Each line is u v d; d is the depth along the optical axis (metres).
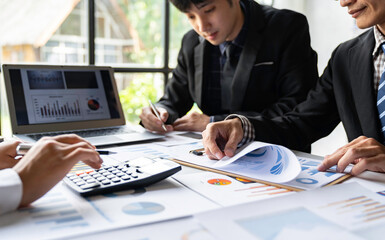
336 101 1.19
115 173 0.68
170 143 1.09
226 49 1.50
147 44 4.72
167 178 0.70
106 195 0.60
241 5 1.49
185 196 0.60
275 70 1.45
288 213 0.49
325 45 2.48
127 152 0.96
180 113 1.65
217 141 0.92
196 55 1.57
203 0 1.20
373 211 0.51
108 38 4.63
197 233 0.45
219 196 0.60
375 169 0.75
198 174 0.74
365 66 1.08
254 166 0.77
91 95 1.34
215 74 1.57
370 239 0.43
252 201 0.55
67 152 0.59
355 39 1.19
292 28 1.46
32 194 0.54
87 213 0.51
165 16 2.24
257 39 1.45
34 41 4.31
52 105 1.24
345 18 2.33
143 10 4.66
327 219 0.48
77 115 1.28
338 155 0.77
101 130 1.27
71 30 4.25
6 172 0.54
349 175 0.73
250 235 0.43
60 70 1.29
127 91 3.11
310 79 1.43
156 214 0.51
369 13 0.94
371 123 1.05
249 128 1.00
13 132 1.15
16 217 0.50
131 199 0.58
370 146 0.78
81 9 1.99
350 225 0.46
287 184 0.67
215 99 1.59
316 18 2.52
